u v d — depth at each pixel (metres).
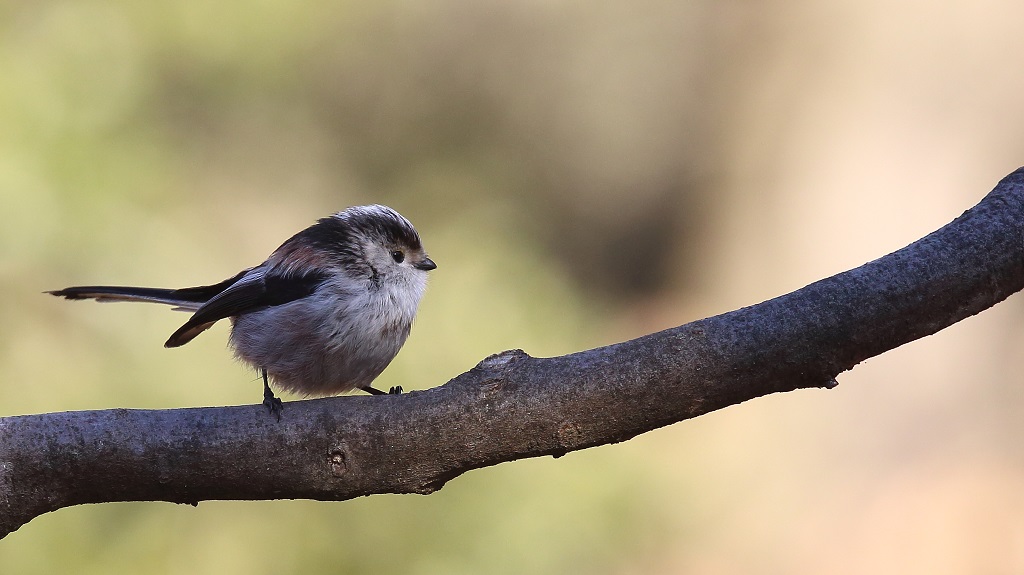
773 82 18.50
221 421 4.72
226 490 4.73
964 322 14.87
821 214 16.81
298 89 15.13
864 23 16.48
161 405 9.90
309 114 15.56
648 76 22.95
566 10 22.53
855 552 14.05
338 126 16.53
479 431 4.56
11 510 4.68
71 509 9.34
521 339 11.63
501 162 20.42
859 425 15.37
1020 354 14.55
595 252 23.00
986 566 13.27
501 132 21.33
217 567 9.47
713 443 16.20
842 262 16.39
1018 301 14.70
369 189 16.80
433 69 19.42
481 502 10.21
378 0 17.67
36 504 4.70
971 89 15.30
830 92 17.02
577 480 11.09
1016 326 14.66
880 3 16.22
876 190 16.00
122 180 10.91
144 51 12.07
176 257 11.17
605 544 11.05
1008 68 15.05
